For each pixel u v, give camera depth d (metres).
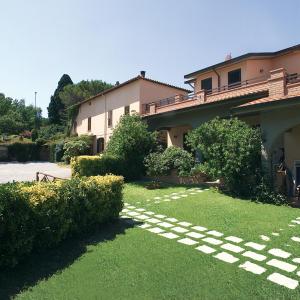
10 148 35.59
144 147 18.00
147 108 25.22
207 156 13.06
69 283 4.99
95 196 7.70
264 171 11.96
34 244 5.98
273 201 11.09
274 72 13.10
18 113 64.12
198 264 5.71
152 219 8.92
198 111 17.69
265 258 6.00
